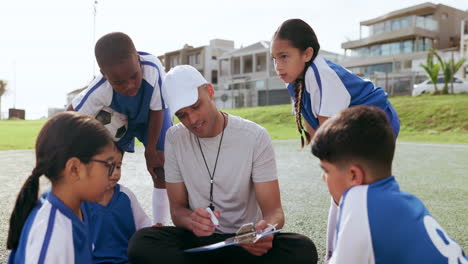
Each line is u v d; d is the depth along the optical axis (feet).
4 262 6.46
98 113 7.85
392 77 79.00
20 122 61.87
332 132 4.30
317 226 8.75
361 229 3.94
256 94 95.04
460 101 48.06
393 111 7.88
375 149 4.12
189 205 6.66
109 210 6.25
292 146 28.84
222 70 129.08
